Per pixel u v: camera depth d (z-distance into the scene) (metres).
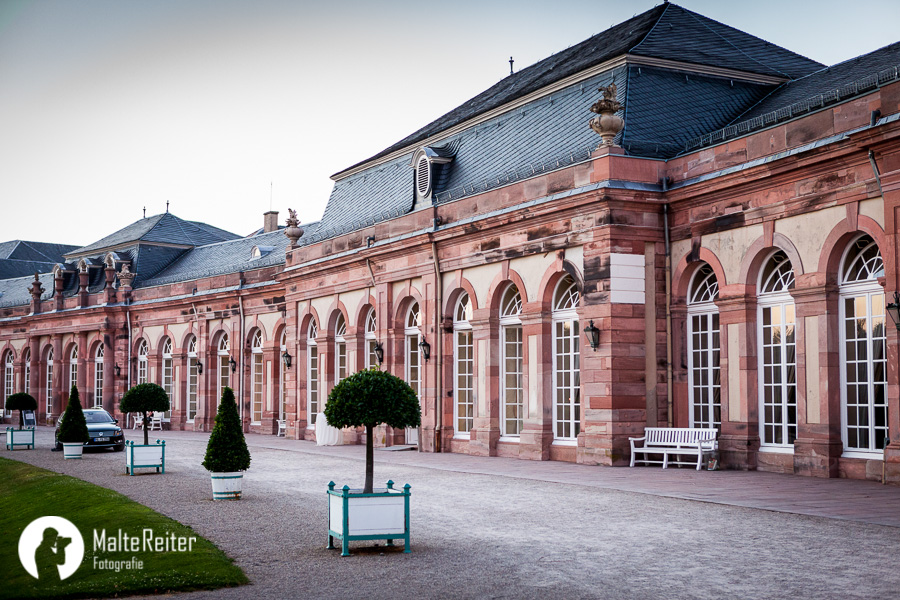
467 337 29.11
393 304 32.31
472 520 14.59
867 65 22.95
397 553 12.09
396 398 13.42
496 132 29.81
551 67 31.84
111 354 54.78
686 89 25.75
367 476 13.43
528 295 26.03
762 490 17.27
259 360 45.19
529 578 10.46
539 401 25.59
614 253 23.11
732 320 21.88
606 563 11.10
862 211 18.81
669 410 23.39
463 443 28.84
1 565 13.08
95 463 27.56
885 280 18.03
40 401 61.41
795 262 20.33
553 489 18.30
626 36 28.42
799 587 9.70
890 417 17.89
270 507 16.80
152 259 57.88
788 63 28.48
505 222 26.27
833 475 19.44
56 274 59.97
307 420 38.91
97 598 10.37
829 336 19.59
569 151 25.41
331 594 10.02
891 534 12.42
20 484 22.34
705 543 12.14
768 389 21.36
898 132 17.38
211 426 47.38
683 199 22.95
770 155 20.78
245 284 45.81
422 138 34.03
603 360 23.16
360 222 35.31
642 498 16.61
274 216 56.12
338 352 36.94
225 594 10.17
